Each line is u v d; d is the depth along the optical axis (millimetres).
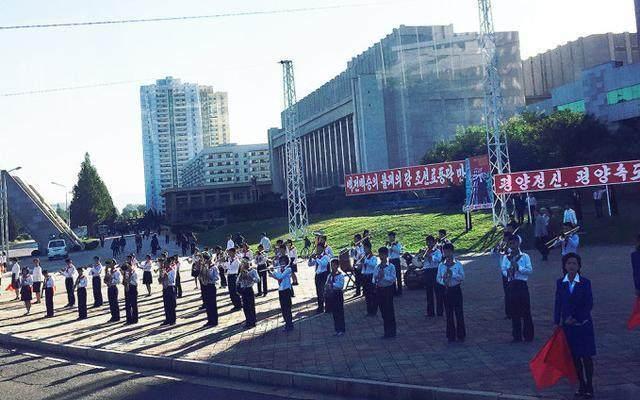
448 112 88688
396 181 41031
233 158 173500
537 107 76438
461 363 9656
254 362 10961
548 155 48688
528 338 10766
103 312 20031
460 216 39781
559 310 7648
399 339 11836
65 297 26047
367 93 89500
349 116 99625
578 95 66938
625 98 58312
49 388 10656
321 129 115812
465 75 89312
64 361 13242
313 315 15539
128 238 90000
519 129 54469
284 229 55125
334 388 9281
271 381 10070
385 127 89625
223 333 14070
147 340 14008
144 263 23656
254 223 69000
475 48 89625
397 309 15398
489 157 32969
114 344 13836
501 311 13852
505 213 32875
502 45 89062
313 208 75000
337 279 12766
